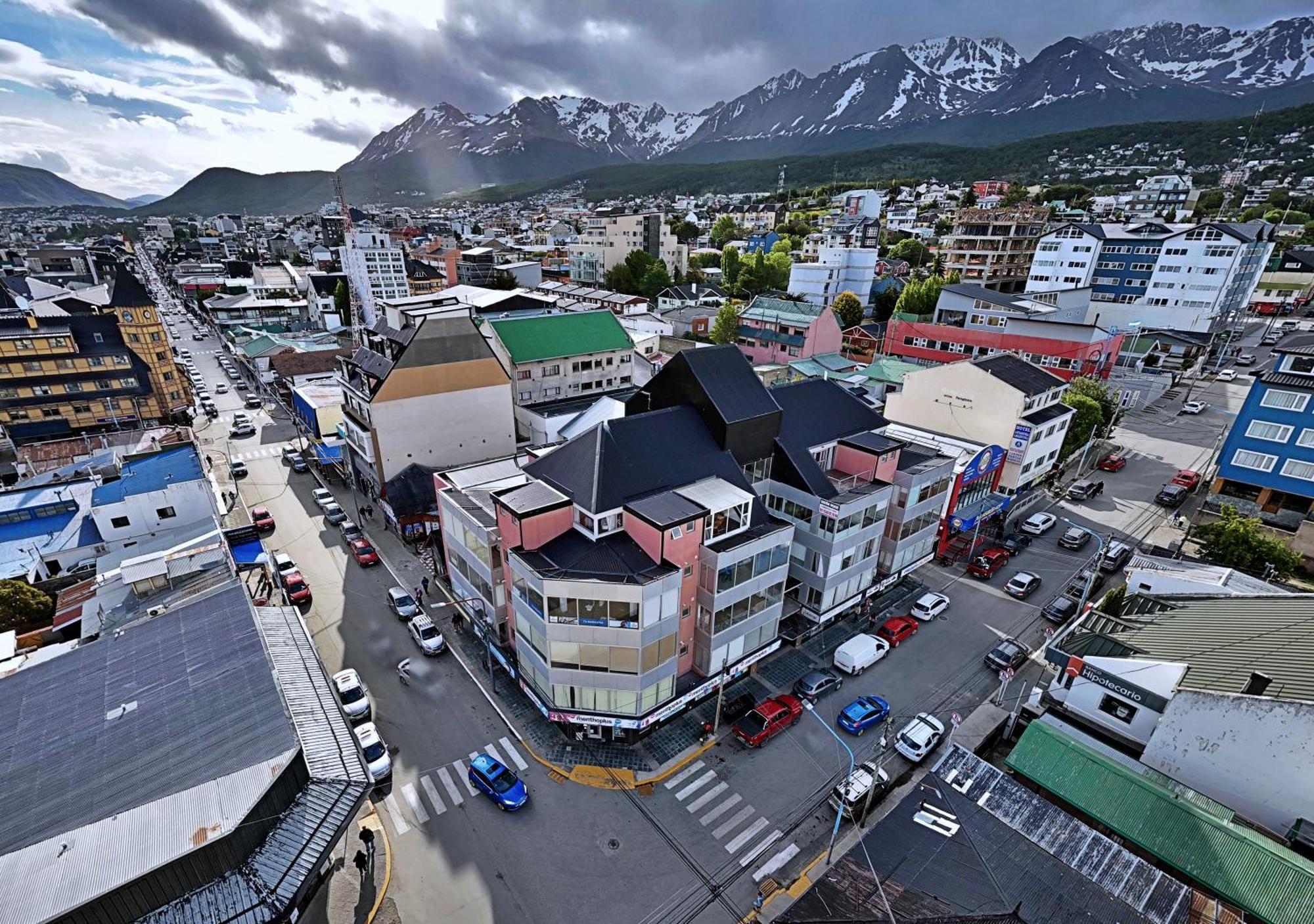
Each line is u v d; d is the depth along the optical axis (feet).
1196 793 79.25
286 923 64.90
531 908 80.02
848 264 376.07
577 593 91.91
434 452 176.35
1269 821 75.41
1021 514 179.63
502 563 113.70
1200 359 299.79
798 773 100.22
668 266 497.87
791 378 248.32
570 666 97.66
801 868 85.56
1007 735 105.81
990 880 68.69
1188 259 318.86
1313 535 143.84
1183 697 79.71
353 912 78.23
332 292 449.89
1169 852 72.28
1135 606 111.24
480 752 102.94
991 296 275.39
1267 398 160.97
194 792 68.49
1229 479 170.91
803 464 126.62
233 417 272.72
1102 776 80.59
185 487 150.30
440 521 135.64
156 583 121.19
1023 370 184.03
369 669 120.98
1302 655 80.38
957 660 125.59
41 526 150.20
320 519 180.14
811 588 126.41
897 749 103.55
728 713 110.52
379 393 162.81
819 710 112.47
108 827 64.75
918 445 157.07
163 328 260.62
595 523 100.94
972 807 78.13
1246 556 133.49
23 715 85.56
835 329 296.30
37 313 298.56
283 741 75.31
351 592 145.07
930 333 275.39
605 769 99.81
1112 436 231.50
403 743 104.32
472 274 501.15
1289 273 391.65
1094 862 70.79
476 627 123.13
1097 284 351.25
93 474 163.63
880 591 140.56
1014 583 146.10
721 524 104.88
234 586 110.11
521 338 212.43
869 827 91.35
